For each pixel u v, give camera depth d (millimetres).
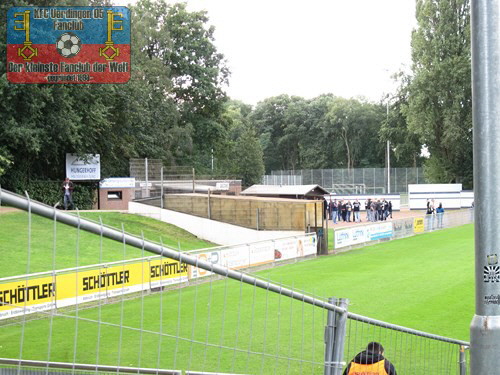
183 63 72875
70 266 23641
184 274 20859
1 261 22859
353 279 22984
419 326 15180
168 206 40156
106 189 47844
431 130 76125
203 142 78125
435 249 33250
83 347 12656
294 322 15375
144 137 57719
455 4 74500
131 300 18062
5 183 41750
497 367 4488
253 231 35969
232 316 16078
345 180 90938
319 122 134750
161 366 11477
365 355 6637
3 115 36594
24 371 4551
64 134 39562
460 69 72438
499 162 4504
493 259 4500
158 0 74438
